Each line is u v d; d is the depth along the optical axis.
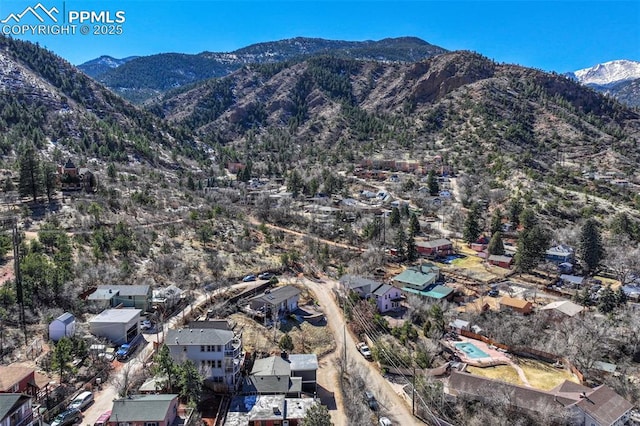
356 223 128.88
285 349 66.44
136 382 55.03
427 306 80.81
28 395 43.31
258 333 71.12
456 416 54.66
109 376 57.03
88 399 51.41
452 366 65.56
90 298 71.69
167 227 109.31
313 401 53.50
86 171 127.62
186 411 50.38
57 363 53.59
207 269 91.12
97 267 81.12
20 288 64.12
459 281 96.75
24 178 110.81
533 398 54.91
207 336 57.31
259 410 51.28
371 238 115.44
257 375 58.28
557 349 70.06
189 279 86.25
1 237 82.69
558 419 52.38
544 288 94.88
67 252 82.44
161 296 77.44
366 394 57.91
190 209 124.88
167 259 89.06
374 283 86.19
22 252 80.94
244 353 63.09
